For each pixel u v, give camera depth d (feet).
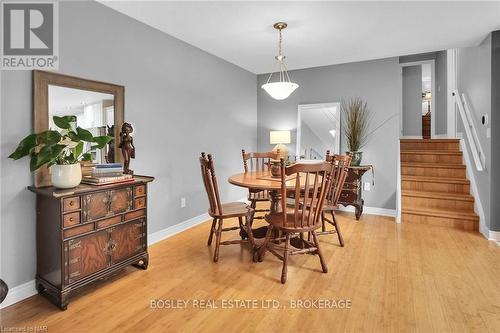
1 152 6.28
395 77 13.83
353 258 8.93
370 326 5.63
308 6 8.39
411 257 8.98
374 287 7.14
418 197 13.52
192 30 10.28
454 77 17.53
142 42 9.68
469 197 12.60
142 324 5.72
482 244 10.09
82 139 6.55
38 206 6.71
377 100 14.29
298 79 16.24
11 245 6.47
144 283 7.38
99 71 8.30
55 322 5.80
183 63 11.51
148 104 9.99
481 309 6.16
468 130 13.15
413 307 6.26
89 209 6.66
